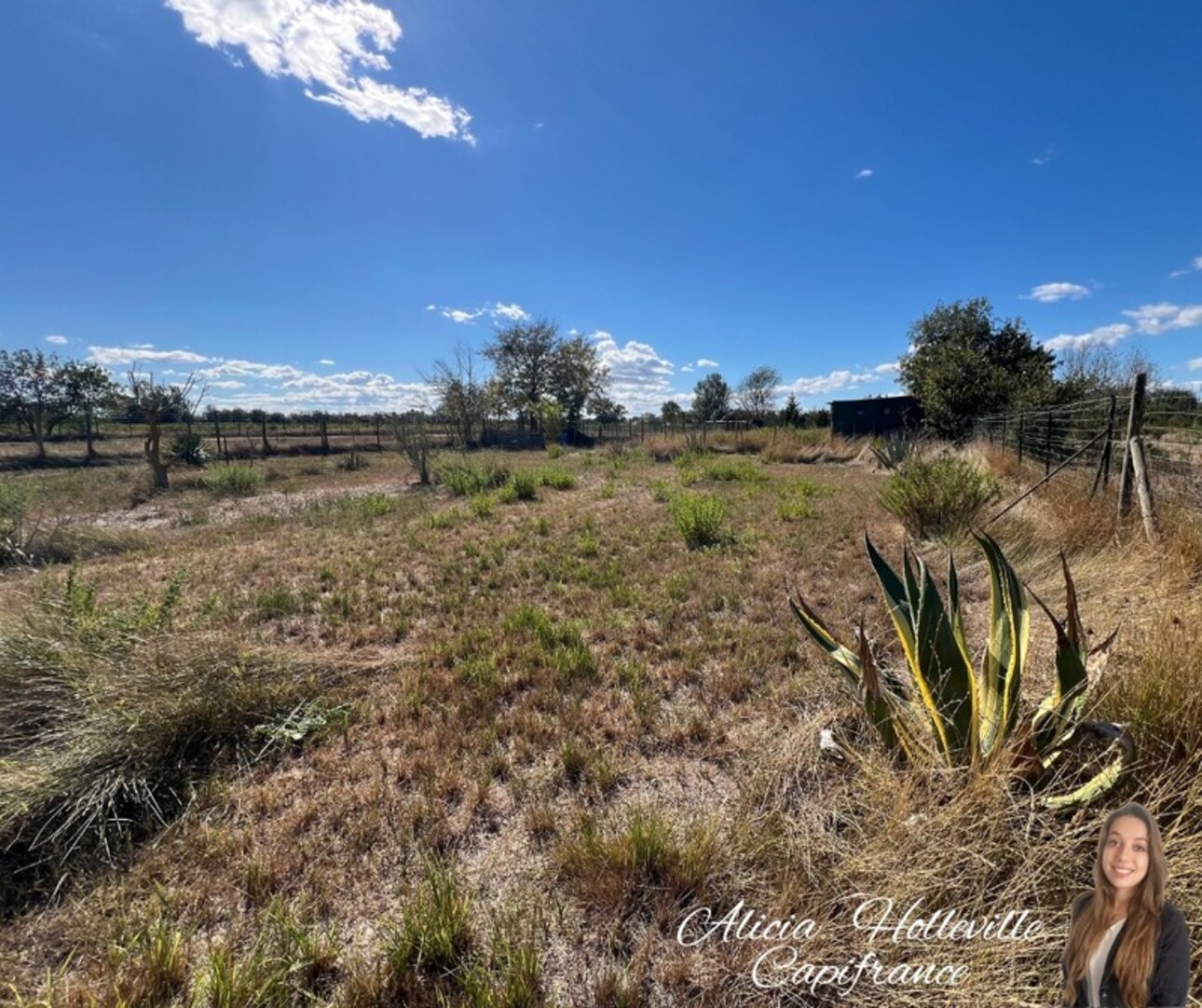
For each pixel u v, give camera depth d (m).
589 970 1.75
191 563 6.89
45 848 2.30
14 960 1.85
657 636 4.28
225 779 2.73
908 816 1.87
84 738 2.72
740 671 3.62
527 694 3.46
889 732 2.31
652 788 2.60
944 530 6.59
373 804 2.52
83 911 2.02
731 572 5.82
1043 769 2.01
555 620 4.73
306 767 2.85
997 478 8.27
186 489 14.52
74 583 4.07
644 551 6.87
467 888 2.07
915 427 22.48
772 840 2.06
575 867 2.08
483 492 12.24
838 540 6.98
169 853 2.28
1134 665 2.38
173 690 3.09
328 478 16.94
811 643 3.97
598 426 38.03
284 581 6.04
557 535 7.92
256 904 2.05
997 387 18.08
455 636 4.42
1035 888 1.61
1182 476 5.76
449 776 2.65
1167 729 1.99
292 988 1.71
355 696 3.52
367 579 6.04
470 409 24.23
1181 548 3.94
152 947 1.78
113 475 16.27
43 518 10.02
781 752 2.61
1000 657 2.38
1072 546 5.04
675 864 2.01
